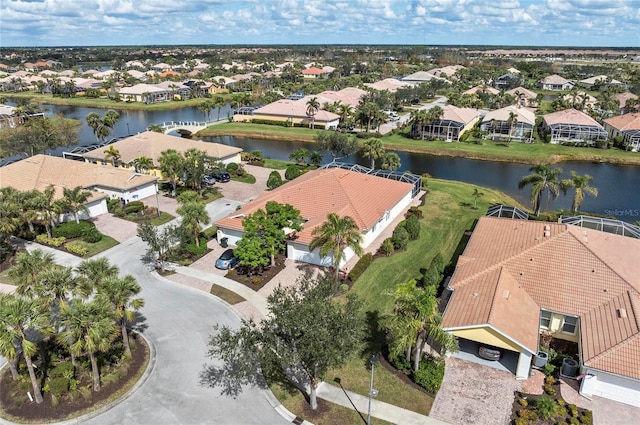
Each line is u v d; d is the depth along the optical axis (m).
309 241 41.25
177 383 27.41
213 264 42.03
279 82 193.25
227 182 67.88
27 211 45.75
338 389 27.11
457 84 179.00
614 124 98.75
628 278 32.06
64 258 43.44
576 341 31.05
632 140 89.31
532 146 93.69
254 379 27.88
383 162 69.81
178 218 53.94
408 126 112.88
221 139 106.88
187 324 33.09
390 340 30.39
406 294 25.97
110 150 70.00
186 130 109.19
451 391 26.89
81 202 49.00
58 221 50.72
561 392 26.78
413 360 28.83
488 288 32.31
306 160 84.12
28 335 31.84
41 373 27.80
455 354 30.00
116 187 57.47
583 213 56.12
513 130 99.06
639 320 27.61
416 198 60.59
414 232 47.59
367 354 30.16
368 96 132.00
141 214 54.59
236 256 40.88
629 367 25.06
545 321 31.86
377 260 43.22
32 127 85.62
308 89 166.50
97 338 24.22
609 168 81.38
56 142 86.75
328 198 48.03
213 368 28.77
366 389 27.08
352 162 86.19
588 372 25.97
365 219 45.47
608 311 29.62
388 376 28.14
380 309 35.41
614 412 25.23
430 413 25.23
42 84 181.00
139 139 75.94
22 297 25.25
